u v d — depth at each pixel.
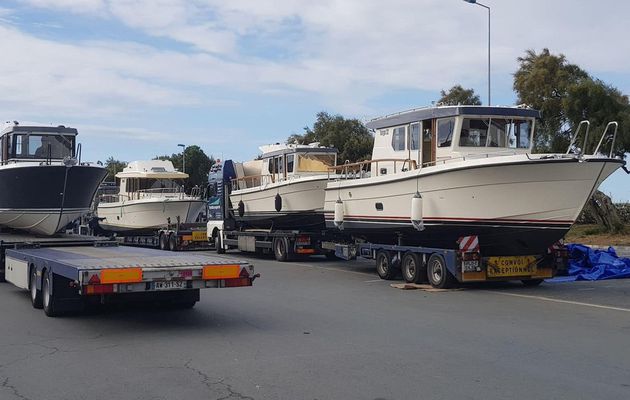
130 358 7.65
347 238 19.16
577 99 30.58
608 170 12.45
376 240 17.52
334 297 12.94
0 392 6.26
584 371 6.92
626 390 6.20
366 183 16.42
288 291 13.92
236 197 25.25
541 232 13.09
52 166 15.98
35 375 6.90
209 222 27.89
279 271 18.56
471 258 13.44
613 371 6.92
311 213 20.75
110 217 31.62
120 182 31.25
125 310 11.27
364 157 49.62
